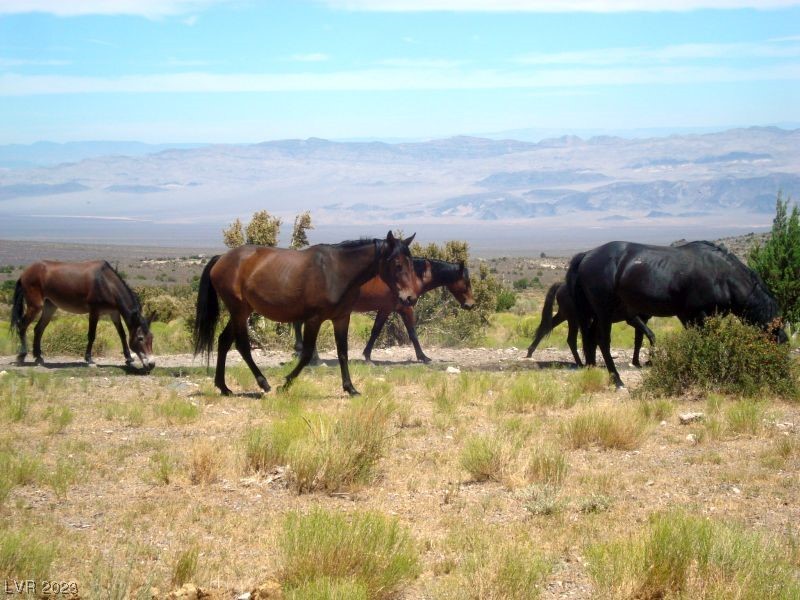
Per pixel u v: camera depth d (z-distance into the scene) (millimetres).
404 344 25406
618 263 16281
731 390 14453
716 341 14703
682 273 15695
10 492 8680
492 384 16203
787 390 14414
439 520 7836
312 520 6613
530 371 18375
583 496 8398
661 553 6195
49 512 8008
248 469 9648
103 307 19000
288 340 23484
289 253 15062
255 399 15070
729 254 15898
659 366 14992
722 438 11328
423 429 11984
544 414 13336
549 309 21078
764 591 5809
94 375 18141
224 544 7125
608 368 16578
